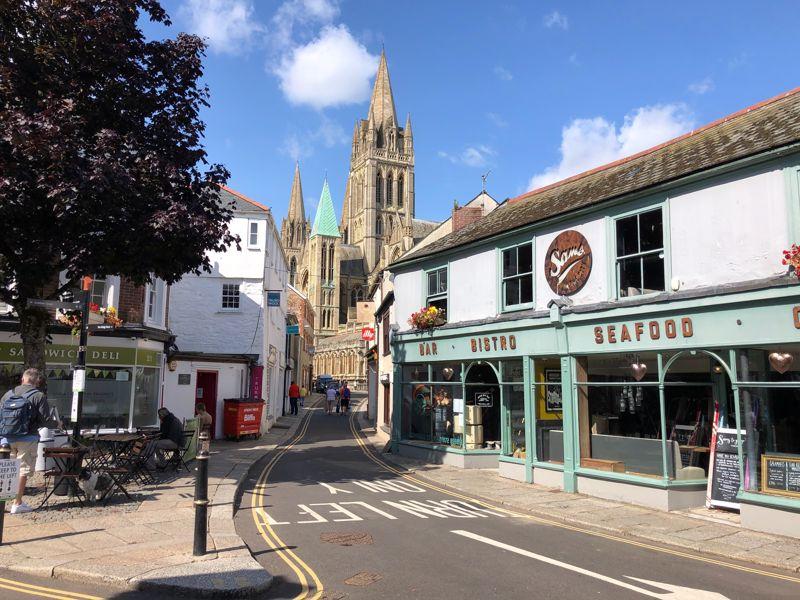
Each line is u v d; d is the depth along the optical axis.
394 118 123.06
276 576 6.46
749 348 9.78
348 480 13.46
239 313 24.06
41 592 5.70
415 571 6.68
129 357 15.99
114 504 9.55
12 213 9.77
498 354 14.62
